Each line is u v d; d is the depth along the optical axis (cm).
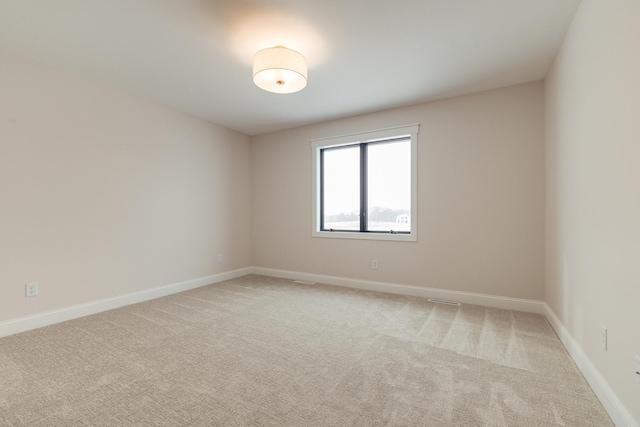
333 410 145
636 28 121
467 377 175
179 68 271
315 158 432
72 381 170
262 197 485
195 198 400
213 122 425
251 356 202
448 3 186
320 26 210
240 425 135
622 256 133
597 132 160
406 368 186
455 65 264
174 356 202
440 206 339
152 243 347
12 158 243
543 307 286
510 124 303
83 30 214
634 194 123
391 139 383
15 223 244
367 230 404
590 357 170
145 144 340
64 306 272
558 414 142
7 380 171
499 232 309
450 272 334
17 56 246
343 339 230
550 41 227
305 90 316
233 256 460
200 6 189
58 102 269
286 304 321
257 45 234
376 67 267
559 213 237
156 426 134
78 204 283
